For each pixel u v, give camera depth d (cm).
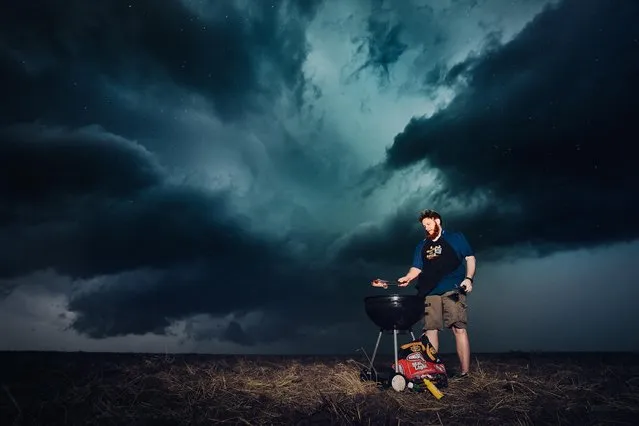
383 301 378
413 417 292
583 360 539
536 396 333
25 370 408
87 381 359
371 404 315
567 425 270
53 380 366
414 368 368
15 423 255
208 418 280
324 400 318
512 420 282
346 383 384
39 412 274
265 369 461
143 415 276
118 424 262
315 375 431
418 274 432
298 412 299
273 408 308
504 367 476
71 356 543
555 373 425
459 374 408
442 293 415
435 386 359
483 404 319
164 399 315
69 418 267
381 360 574
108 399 306
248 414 292
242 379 390
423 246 434
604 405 310
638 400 318
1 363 452
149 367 438
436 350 414
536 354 627
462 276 419
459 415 295
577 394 338
